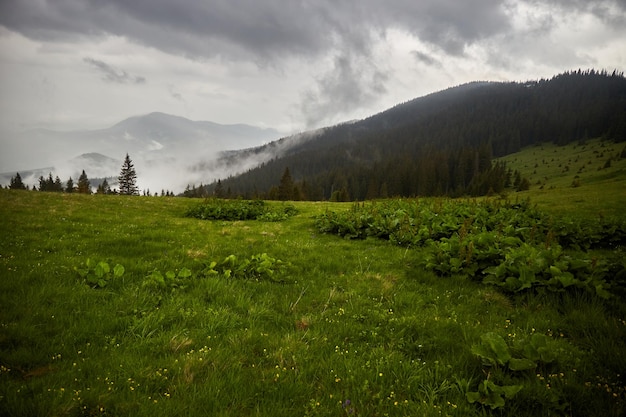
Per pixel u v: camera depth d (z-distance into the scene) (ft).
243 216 84.84
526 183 431.84
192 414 12.69
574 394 13.97
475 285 28.96
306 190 512.22
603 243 50.21
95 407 12.63
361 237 55.31
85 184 350.64
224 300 24.63
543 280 25.85
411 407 13.37
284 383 14.85
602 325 20.11
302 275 33.01
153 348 17.47
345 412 13.07
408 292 27.58
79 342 17.89
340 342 19.24
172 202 112.78
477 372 16.01
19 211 64.18
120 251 38.73
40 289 23.63
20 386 13.47
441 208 73.56
